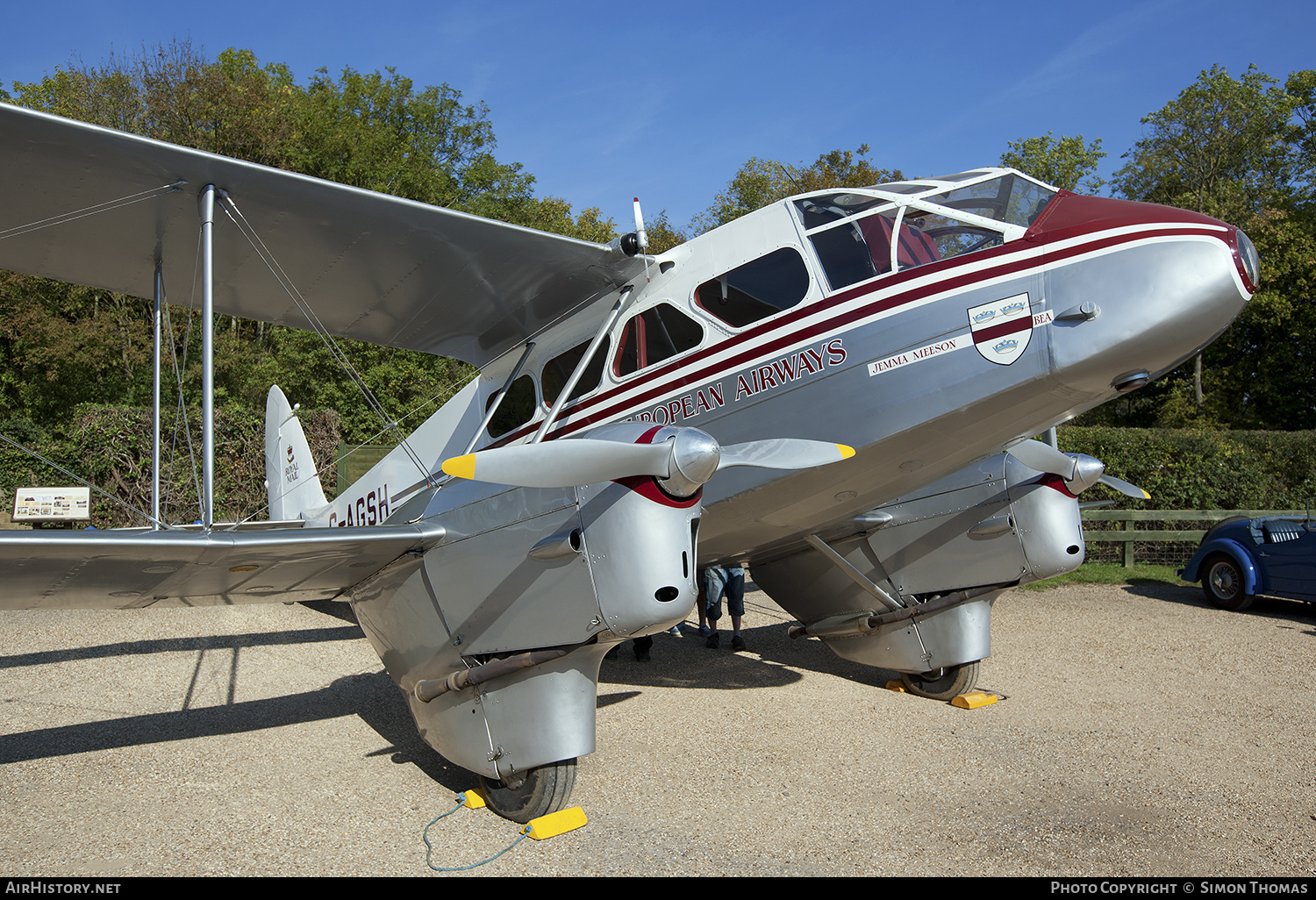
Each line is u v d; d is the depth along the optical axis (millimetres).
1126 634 8961
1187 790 4742
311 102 30438
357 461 17906
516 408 6152
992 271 4348
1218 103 33469
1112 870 3795
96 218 4891
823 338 4609
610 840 4184
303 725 6180
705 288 5074
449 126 34719
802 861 3910
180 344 22875
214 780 5059
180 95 25125
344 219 4781
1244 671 7441
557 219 38281
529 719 4344
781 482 4746
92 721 6230
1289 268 27266
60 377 23375
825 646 8805
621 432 3980
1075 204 4465
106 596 4727
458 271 5383
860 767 5180
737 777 5027
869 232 4676
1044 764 5191
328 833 4293
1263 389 28906
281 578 4918
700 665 8039
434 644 4805
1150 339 4012
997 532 6324
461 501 4695
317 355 21750
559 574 4145
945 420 4410
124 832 4281
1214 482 14195
